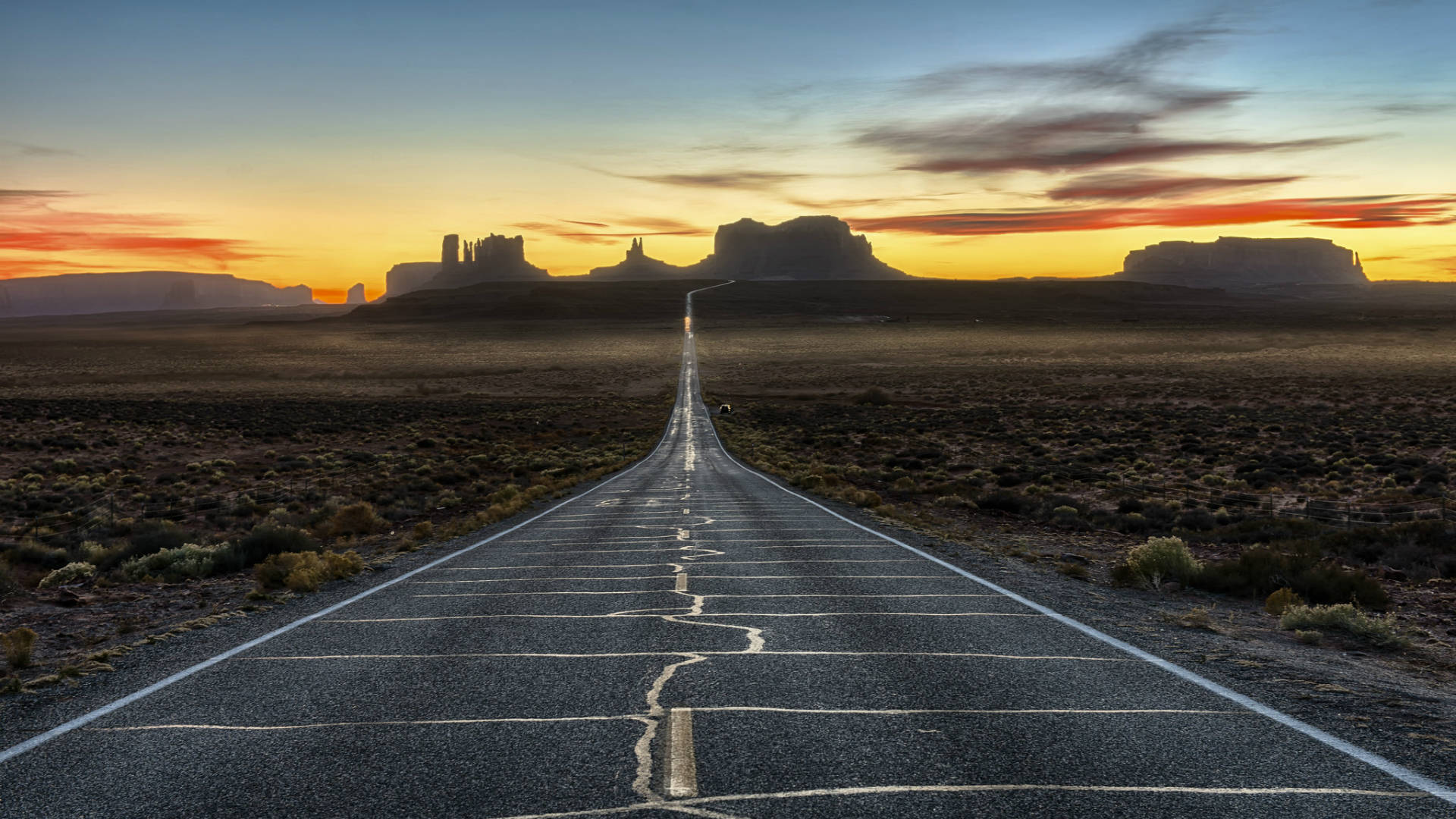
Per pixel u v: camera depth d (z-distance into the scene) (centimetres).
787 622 827
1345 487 2759
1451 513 1980
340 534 1955
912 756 466
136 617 954
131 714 558
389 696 591
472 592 1018
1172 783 426
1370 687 609
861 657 690
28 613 993
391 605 945
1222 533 1780
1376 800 405
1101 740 490
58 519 2530
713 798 412
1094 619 841
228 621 890
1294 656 713
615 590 1015
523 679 629
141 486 3491
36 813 406
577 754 474
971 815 390
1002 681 616
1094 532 1841
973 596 962
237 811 404
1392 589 1148
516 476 3844
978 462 3959
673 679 625
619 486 2936
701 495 2506
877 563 1216
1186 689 595
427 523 1756
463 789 427
